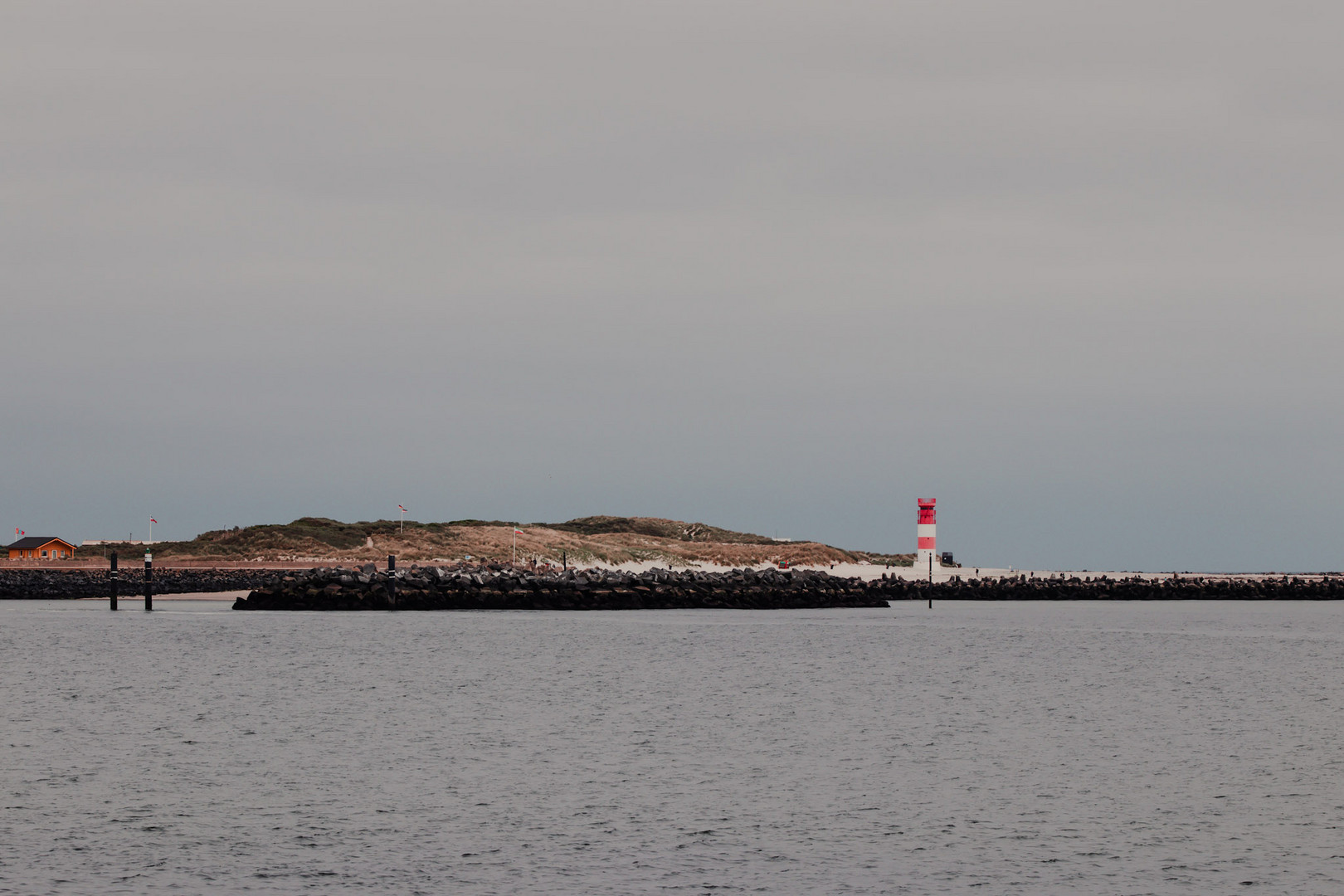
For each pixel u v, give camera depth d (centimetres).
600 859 4244
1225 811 4966
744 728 6969
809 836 4553
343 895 3859
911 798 5169
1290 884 4038
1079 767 5878
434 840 4453
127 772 5559
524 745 6347
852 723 7231
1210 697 8644
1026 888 3988
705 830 4622
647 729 6906
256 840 4428
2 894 3819
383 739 6488
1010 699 8456
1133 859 4291
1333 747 6456
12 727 6788
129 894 3841
